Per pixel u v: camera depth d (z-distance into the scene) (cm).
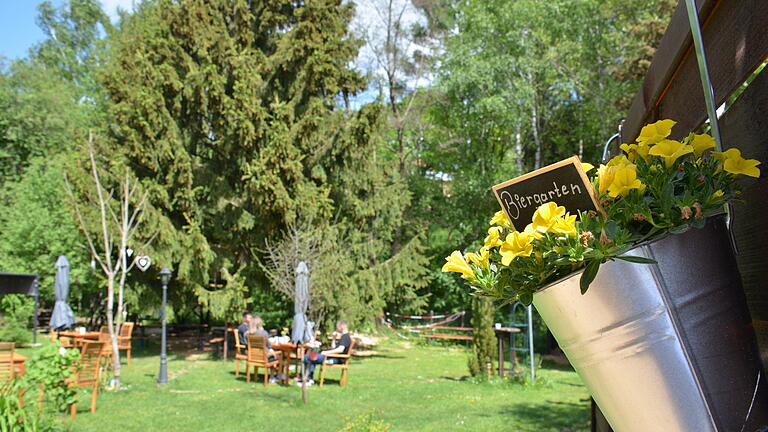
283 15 1778
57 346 687
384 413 873
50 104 2761
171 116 1614
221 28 1602
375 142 1759
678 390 101
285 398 996
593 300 103
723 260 105
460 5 2467
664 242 104
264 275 1728
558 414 861
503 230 114
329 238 1555
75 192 1503
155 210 1531
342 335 1170
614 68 1717
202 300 1573
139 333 2009
